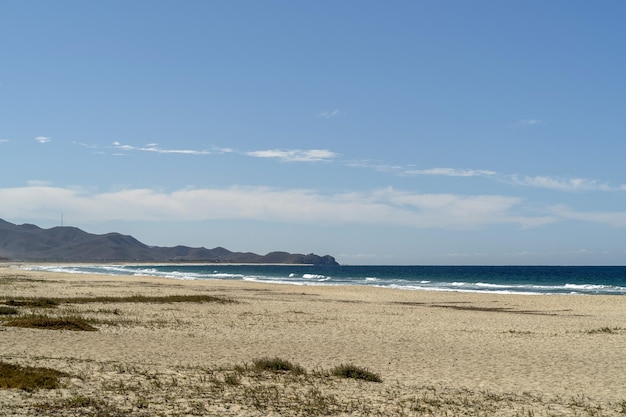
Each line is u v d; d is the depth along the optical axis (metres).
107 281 73.62
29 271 117.56
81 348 19.77
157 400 12.71
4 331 22.55
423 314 37.41
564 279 118.06
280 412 12.25
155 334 24.33
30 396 12.30
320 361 19.50
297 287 68.69
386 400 13.80
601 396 15.12
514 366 19.41
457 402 13.88
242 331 26.47
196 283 73.38
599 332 28.77
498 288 78.25
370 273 166.38
